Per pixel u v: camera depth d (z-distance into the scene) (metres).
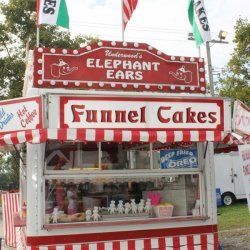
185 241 6.62
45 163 6.15
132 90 6.55
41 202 6.08
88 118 5.64
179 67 6.82
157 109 5.89
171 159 6.80
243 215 13.66
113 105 5.73
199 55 7.36
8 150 7.71
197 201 6.90
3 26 18.16
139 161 6.68
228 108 6.24
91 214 6.39
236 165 17.66
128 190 6.64
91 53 6.42
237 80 18.72
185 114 6.02
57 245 6.07
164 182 6.83
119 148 6.59
